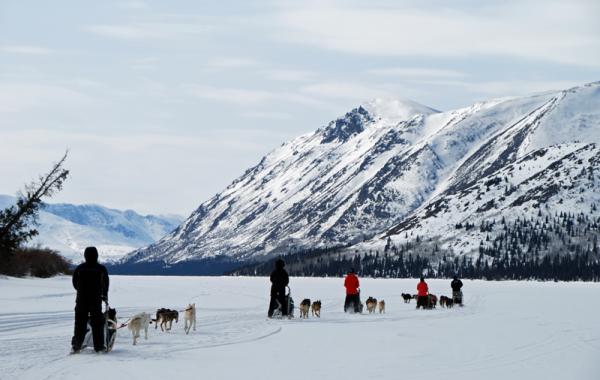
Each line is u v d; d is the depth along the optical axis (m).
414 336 32.34
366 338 31.19
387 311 51.34
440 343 29.66
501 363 24.06
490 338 31.75
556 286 155.00
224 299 62.78
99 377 19.47
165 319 32.12
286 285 39.56
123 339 28.59
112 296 64.19
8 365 20.89
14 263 96.12
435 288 124.06
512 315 47.34
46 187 87.81
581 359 25.12
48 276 103.62
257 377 20.66
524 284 180.12
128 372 20.44
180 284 125.19
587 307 58.47
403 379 20.80
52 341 26.47
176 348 26.06
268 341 29.06
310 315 44.31
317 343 28.88
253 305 53.91
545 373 22.12
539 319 43.59
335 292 88.31
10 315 37.62
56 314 38.81
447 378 21.05
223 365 22.56
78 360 22.09
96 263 23.67
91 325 23.55
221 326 34.47
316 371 21.91
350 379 20.66
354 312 47.38
